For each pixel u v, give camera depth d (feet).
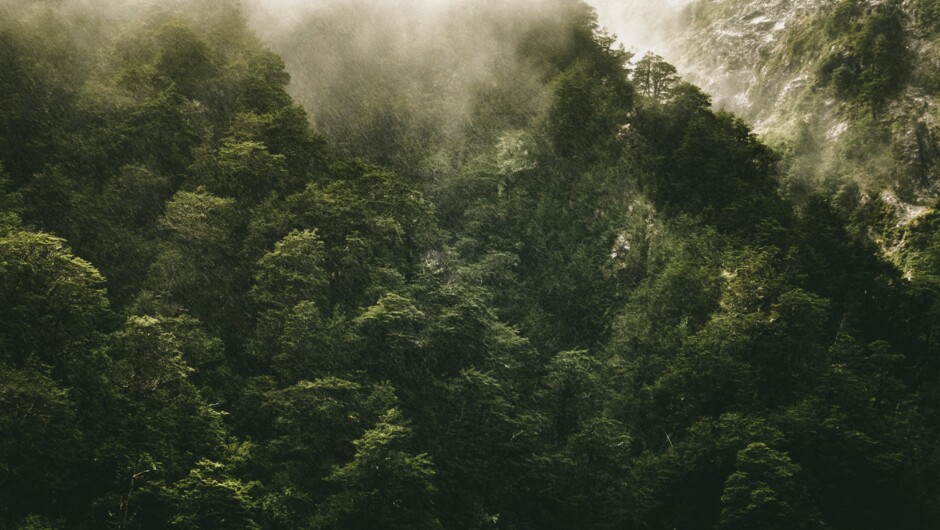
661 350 317.63
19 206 279.69
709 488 279.49
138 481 203.00
